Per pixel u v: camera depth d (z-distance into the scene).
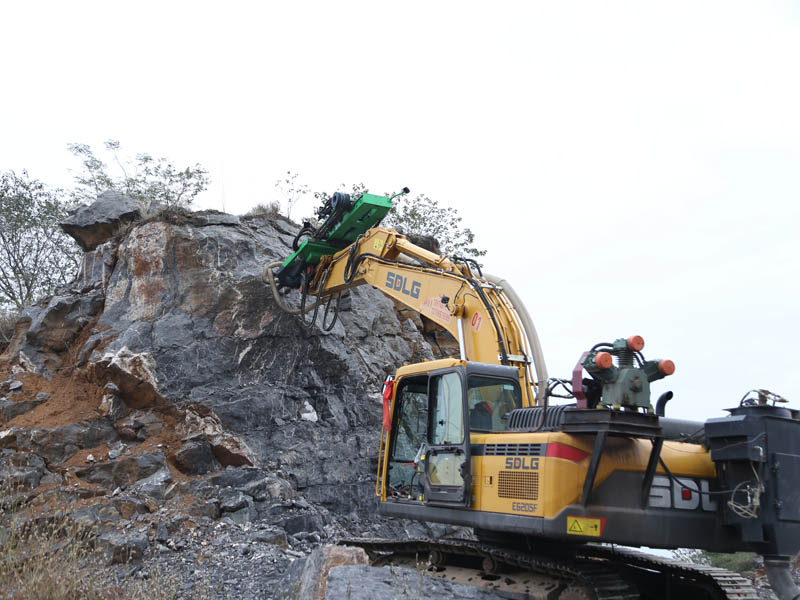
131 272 14.52
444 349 18.42
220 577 9.17
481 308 9.55
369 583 6.97
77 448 12.29
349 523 12.95
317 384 14.45
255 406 13.47
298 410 13.99
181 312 14.06
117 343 13.41
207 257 14.45
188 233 14.60
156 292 14.27
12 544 7.34
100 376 13.21
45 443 11.98
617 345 6.82
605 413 6.43
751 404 6.43
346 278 12.56
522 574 7.61
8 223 21.09
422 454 8.17
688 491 6.82
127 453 12.34
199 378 13.50
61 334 14.05
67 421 12.54
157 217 14.87
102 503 11.02
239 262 14.65
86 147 21.78
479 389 8.12
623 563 7.85
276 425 13.55
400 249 11.77
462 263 10.62
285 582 8.08
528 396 8.53
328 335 15.02
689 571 7.19
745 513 6.23
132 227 15.05
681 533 6.66
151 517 11.01
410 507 8.16
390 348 16.73
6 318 15.46
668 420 7.59
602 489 6.58
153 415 13.01
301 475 13.10
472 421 7.90
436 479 7.88
